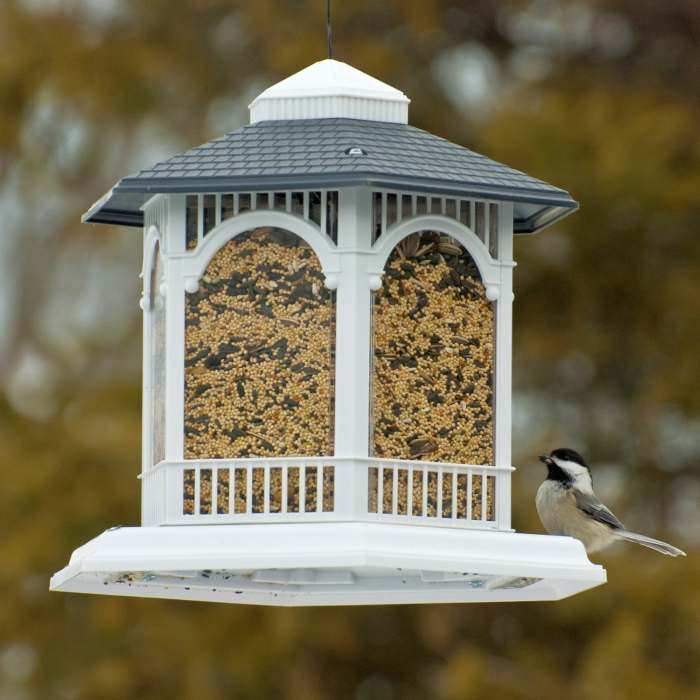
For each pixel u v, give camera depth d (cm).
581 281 1827
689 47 1909
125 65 1952
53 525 1808
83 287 2016
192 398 838
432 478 825
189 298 844
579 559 798
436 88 1923
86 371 1930
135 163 1998
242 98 1961
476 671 1719
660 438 1836
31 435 1867
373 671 1856
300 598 891
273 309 836
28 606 1820
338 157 813
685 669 1691
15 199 2019
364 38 1912
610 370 1855
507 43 1944
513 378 1845
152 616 1802
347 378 818
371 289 825
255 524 808
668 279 1816
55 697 1811
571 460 1050
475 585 888
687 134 1836
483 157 861
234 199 841
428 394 842
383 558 766
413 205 839
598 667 1669
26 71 1953
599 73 1895
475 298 859
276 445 830
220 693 1803
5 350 1995
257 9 1928
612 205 1767
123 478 1838
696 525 1852
